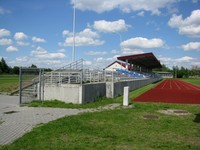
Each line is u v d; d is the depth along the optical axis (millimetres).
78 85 17172
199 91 33125
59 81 18750
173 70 165875
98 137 8422
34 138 8125
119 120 11305
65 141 7883
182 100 21234
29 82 21609
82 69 22375
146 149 7254
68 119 11266
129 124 10531
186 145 7684
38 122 10836
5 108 14867
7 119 11477
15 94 22938
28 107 15320
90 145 7504
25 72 18547
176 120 11547
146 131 9352
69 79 18500
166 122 11047
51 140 7957
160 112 13922
